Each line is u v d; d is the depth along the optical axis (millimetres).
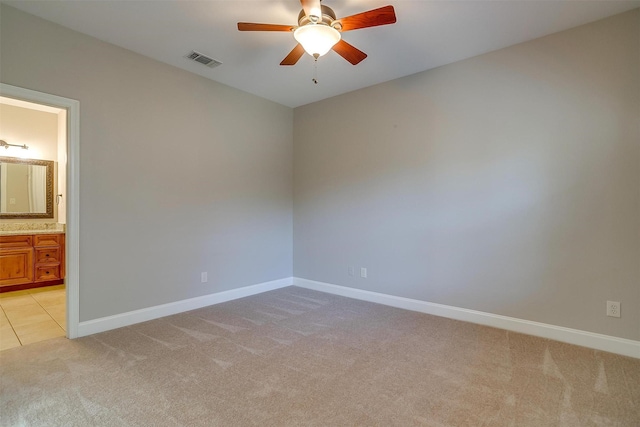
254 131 4309
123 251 3109
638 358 2479
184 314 3486
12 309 3662
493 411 1837
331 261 4410
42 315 3455
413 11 2498
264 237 4461
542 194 2895
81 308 2865
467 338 2865
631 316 2527
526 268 2977
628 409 1850
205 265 3777
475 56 3229
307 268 4688
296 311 3619
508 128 3055
